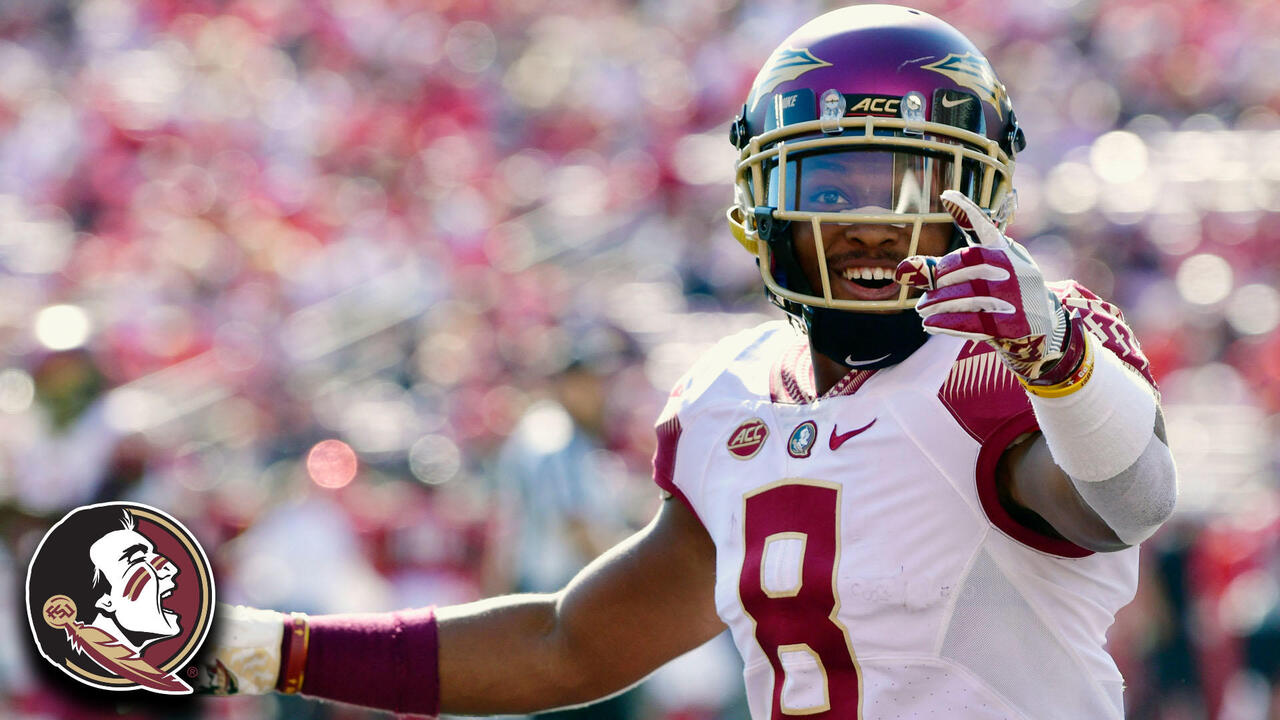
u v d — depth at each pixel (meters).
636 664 7.70
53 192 41.44
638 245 39.94
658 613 7.60
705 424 7.25
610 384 25.41
